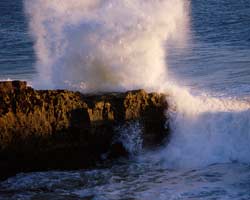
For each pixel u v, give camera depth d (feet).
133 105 145.69
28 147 136.26
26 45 317.83
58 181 130.72
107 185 127.54
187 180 128.16
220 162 137.80
